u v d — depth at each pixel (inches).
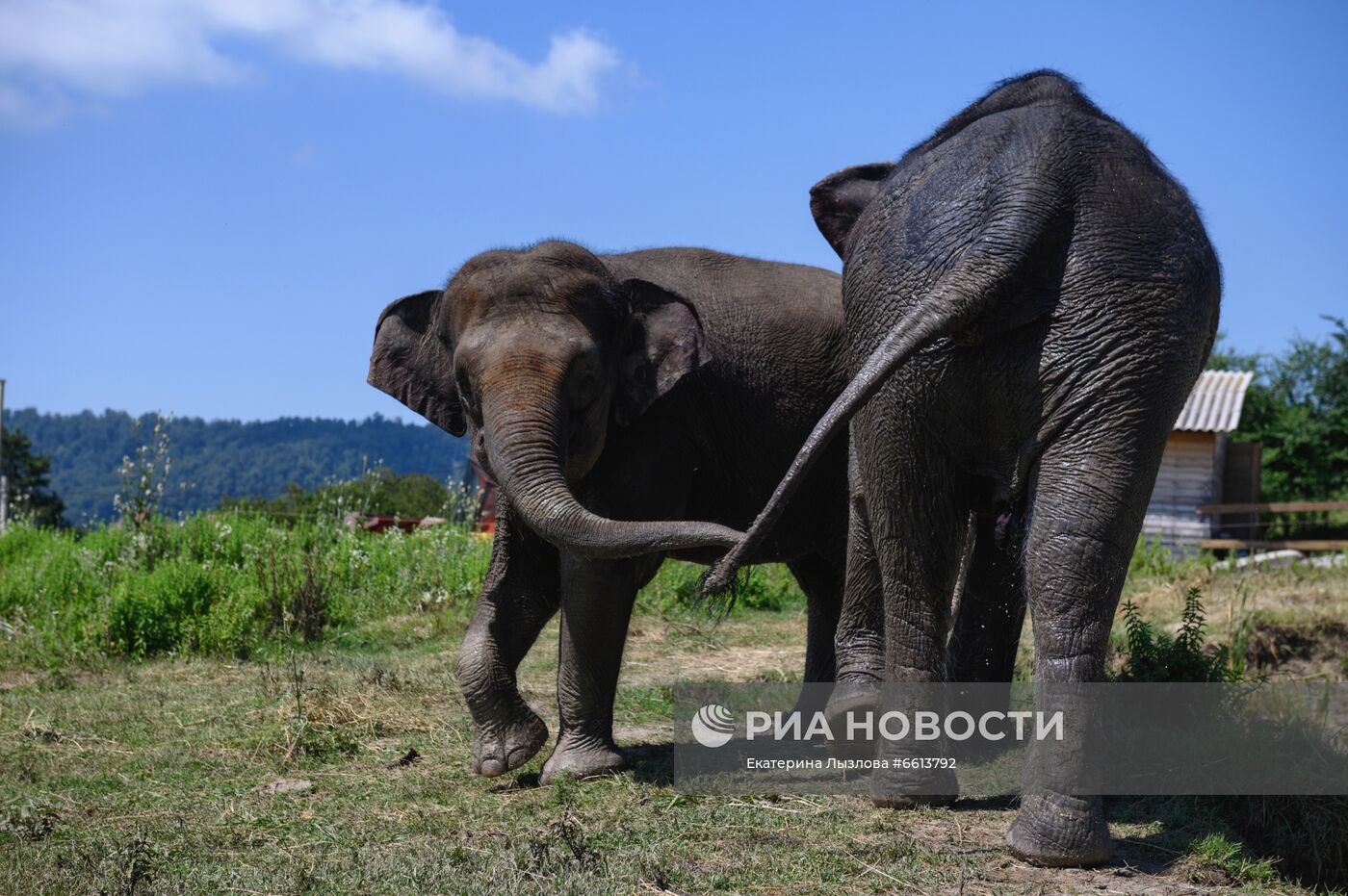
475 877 175.2
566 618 243.1
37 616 442.3
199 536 510.3
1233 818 204.5
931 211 191.8
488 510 807.7
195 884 178.4
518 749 245.3
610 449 245.0
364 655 394.9
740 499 269.3
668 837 195.3
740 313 269.0
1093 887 167.9
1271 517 987.9
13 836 204.7
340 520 602.9
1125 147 184.5
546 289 230.1
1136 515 175.3
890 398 196.5
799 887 171.2
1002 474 188.7
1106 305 174.7
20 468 2325.3
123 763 260.4
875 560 236.4
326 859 189.5
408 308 256.2
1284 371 1325.0
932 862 178.9
